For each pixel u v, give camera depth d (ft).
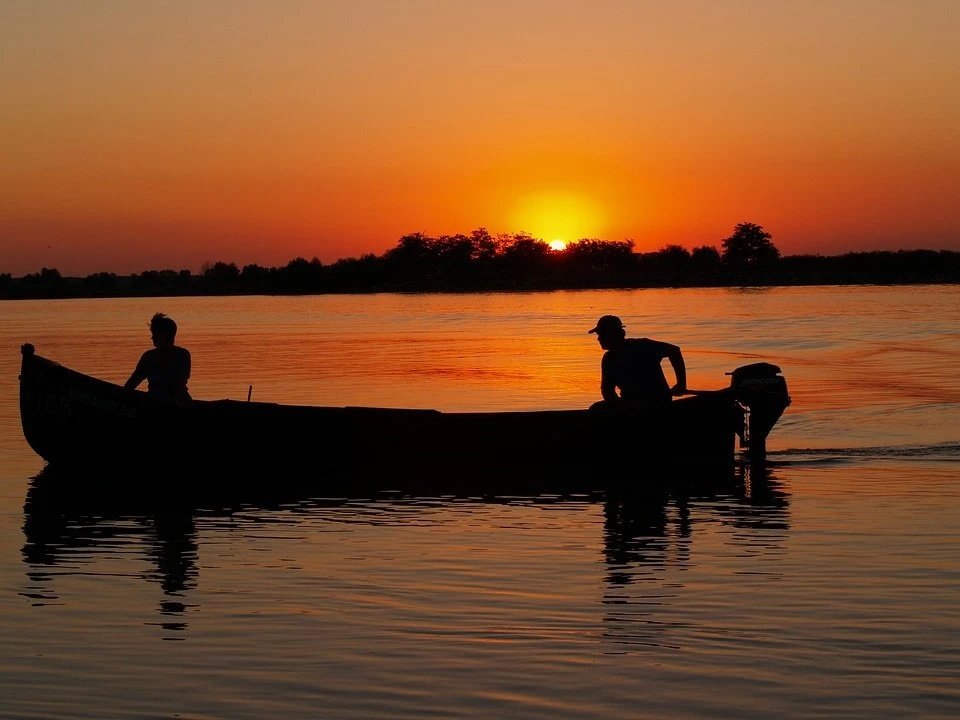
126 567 31.17
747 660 23.04
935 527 35.40
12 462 49.78
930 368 95.91
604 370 47.47
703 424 47.39
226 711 20.72
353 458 47.21
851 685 21.62
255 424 46.85
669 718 20.21
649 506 39.58
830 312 225.15
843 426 59.88
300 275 625.00
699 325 180.24
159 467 47.26
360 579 29.66
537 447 47.09
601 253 629.10
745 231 643.86
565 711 20.56
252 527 36.47
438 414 47.03
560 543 33.81
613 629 25.09
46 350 129.70
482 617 26.12
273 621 25.98
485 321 215.10
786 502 39.96
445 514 38.50
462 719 20.26
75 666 23.08
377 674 22.47
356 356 116.88
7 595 28.32
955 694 21.12
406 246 623.36
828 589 28.14
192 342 146.72
